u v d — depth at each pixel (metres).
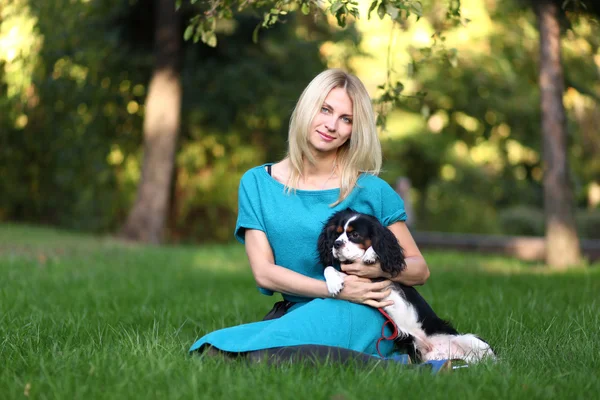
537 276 7.73
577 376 2.92
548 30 9.90
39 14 9.67
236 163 16.67
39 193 16.84
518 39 14.54
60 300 5.62
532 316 4.48
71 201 16.77
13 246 11.03
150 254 10.82
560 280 7.25
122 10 12.42
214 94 15.33
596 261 12.69
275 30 13.20
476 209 21.00
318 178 3.52
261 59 15.06
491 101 15.94
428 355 3.44
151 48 13.45
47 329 4.01
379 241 3.34
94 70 13.61
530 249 14.06
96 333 3.91
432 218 21.38
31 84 12.25
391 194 3.56
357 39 15.91
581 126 18.23
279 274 3.38
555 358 3.33
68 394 2.64
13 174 16.39
